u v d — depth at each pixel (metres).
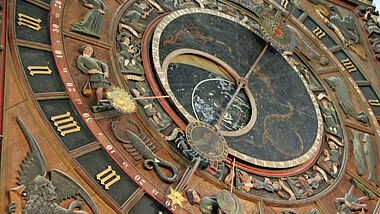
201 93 5.78
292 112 6.42
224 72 6.37
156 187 4.45
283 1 8.27
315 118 6.56
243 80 6.18
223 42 6.67
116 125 4.62
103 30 5.48
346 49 8.05
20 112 4.02
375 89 7.61
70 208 3.73
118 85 5.03
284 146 5.86
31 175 3.69
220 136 4.97
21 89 4.16
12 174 3.62
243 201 5.04
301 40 7.72
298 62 7.36
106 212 4.02
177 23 6.34
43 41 4.70
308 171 5.90
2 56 4.18
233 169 5.20
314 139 6.25
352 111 7.09
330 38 8.14
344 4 8.79
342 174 6.05
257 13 7.69
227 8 7.35
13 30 4.49
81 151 4.18
